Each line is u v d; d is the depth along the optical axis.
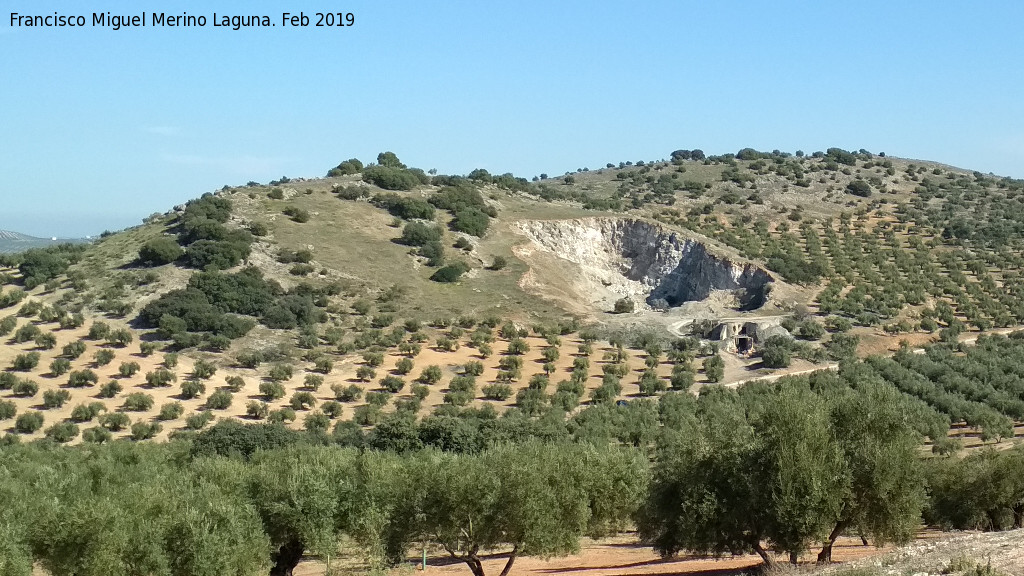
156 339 96.69
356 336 102.00
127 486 40.22
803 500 29.69
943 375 84.12
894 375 84.25
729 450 32.12
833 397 33.44
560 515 36.72
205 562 31.62
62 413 77.62
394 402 84.81
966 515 44.19
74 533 31.39
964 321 110.75
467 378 89.69
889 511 30.25
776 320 112.06
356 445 67.81
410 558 47.03
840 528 31.19
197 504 34.34
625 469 45.03
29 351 88.50
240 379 87.12
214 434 67.12
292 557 39.09
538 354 100.38
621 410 77.88
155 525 31.92
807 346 101.62
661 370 97.31
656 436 68.06
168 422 77.94
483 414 80.25
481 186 172.75
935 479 45.31
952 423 76.25
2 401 76.94
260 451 53.66
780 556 36.72
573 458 43.38
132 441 68.06
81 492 39.78
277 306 105.44
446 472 36.41
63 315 97.12
